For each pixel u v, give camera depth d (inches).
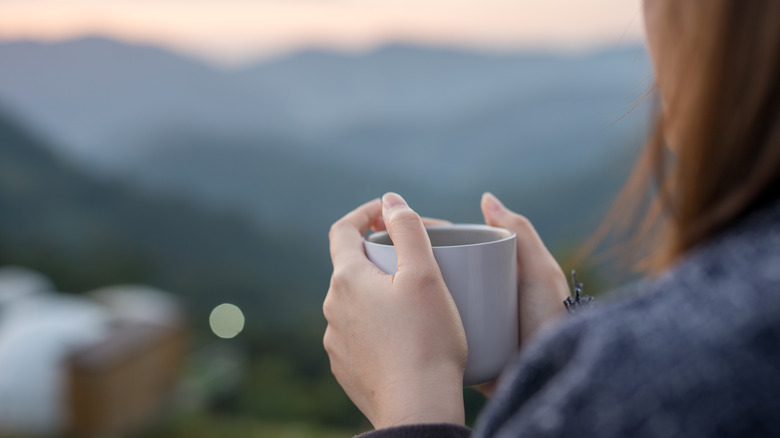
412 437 14.8
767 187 9.7
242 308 1294.3
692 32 10.7
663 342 8.5
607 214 16.0
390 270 19.2
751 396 7.8
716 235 10.2
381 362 16.9
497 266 19.7
